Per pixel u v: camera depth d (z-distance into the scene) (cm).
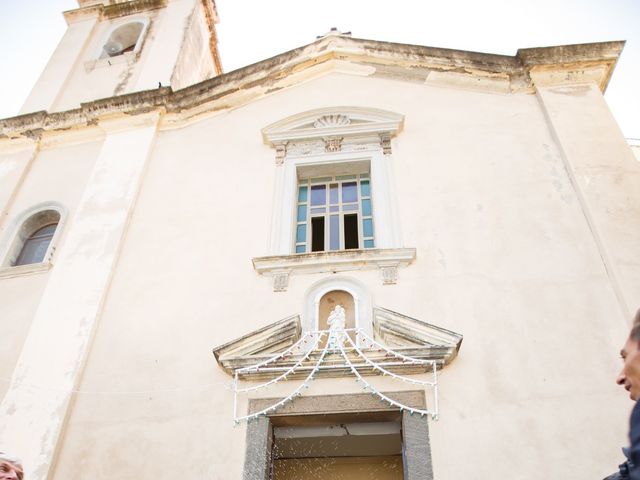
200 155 982
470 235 772
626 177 787
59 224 928
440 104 963
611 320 664
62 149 1084
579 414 599
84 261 845
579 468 564
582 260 722
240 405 661
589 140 843
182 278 802
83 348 738
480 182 833
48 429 669
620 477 300
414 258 755
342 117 977
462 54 1006
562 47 953
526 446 585
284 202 868
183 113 1059
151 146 1011
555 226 762
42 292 840
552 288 702
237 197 891
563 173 820
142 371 712
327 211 891
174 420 661
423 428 608
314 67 1079
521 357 650
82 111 1093
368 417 646
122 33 1405
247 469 607
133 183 942
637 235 723
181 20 1352
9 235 944
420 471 578
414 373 652
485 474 571
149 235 871
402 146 909
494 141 883
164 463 628
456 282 726
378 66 1052
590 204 763
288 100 1044
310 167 920
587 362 636
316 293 744
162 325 753
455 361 655
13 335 795
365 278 747
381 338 693
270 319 728
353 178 925
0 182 1038
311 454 766
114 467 636
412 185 848
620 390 609
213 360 705
